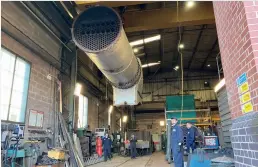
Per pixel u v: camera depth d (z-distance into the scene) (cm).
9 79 490
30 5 557
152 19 735
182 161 492
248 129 218
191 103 1025
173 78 1839
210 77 1800
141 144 1290
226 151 407
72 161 630
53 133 661
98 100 1245
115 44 384
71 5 642
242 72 233
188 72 1834
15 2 511
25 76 552
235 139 262
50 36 689
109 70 492
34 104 580
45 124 627
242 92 236
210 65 1694
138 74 611
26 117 540
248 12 213
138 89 660
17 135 452
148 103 1833
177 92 1797
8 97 483
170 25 737
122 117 1603
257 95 200
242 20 222
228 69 280
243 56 227
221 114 562
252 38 206
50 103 665
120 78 552
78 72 909
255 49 203
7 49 484
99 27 394
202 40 1234
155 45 1255
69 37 771
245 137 228
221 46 304
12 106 496
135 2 554
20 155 460
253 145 209
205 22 727
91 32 394
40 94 612
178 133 506
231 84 271
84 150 854
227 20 269
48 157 537
